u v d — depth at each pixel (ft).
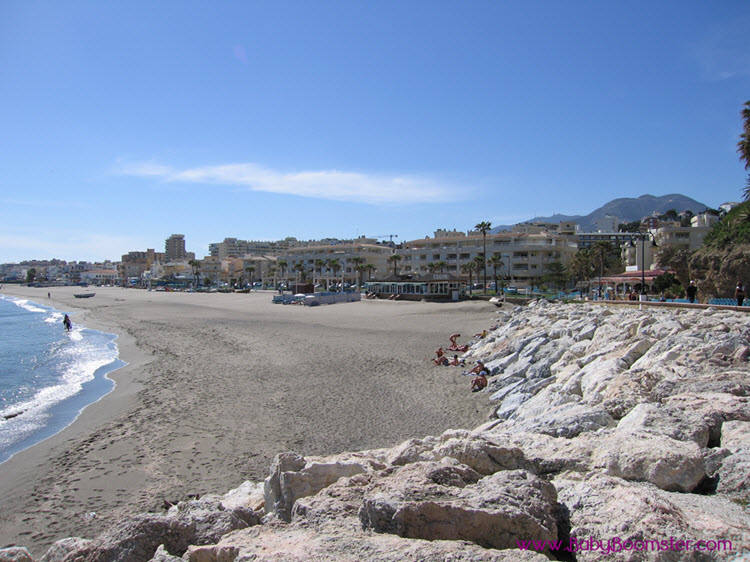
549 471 17.10
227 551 12.72
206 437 48.32
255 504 22.13
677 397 22.62
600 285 199.72
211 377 76.02
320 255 443.73
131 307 265.13
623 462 15.99
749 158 104.94
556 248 317.42
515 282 316.81
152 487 37.47
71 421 57.00
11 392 76.38
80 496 36.52
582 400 33.09
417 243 374.63
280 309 217.77
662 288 166.30
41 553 28.78
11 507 35.04
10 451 47.52
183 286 541.34
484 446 17.34
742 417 19.17
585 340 59.98
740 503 13.80
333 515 14.32
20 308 322.75
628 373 30.96
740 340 32.40
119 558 14.37
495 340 88.53
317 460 20.10
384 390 63.46
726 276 118.11
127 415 57.21
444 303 210.38
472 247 342.64
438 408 54.13
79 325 184.55
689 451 15.92
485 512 12.43
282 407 57.67
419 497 13.61
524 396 48.21
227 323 158.40
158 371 83.51
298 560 11.35
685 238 238.89
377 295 262.47
